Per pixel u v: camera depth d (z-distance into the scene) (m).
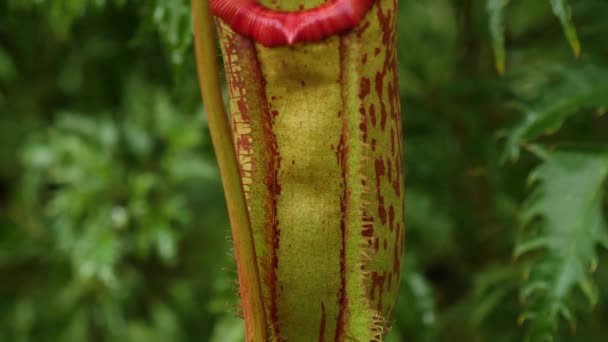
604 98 0.65
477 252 0.88
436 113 0.81
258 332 0.51
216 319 1.12
